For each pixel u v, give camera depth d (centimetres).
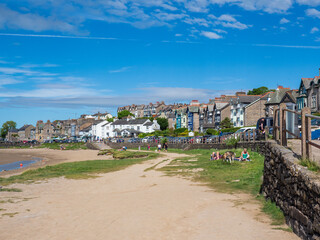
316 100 4938
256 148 2539
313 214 585
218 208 984
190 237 725
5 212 1062
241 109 8031
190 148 4766
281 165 837
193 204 1056
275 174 916
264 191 1109
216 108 9144
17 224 904
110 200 1228
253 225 781
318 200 558
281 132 977
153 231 784
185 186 1480
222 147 3616
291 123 1173
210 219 862
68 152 7750
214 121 9275
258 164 1947
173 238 725
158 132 10250
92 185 1733
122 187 1612
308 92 5225
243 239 684
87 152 7319
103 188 1606
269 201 988
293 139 1358
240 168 1922
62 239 758
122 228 822
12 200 1291
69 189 1603
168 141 6128
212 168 2053
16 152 8600
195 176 1802
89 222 898
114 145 8094
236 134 3338
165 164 2723
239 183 1442
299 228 666
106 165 3067
